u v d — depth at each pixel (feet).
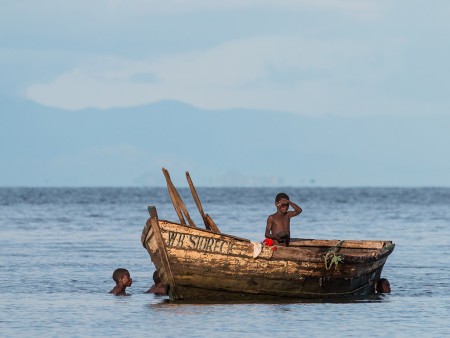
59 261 331.98
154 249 217.15
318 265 222.89
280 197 233.35
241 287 219.61
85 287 255.91
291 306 215.31
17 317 202.18
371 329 186.70
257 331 184.03
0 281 268.82
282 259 219.20
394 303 223.51
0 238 460.14
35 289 250.98
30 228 550.77
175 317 199.41
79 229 540.52
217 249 215.72
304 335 180.24
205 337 178.09
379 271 248.52
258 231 503.20
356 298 232.94
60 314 206.08
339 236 479.41
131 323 193.36
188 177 231.91
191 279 216.33
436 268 312.29
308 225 587.68
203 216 230.07
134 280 275.39
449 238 471.62
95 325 191.31
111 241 437.99
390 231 528.63
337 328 187.62
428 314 205.77
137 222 623.77
